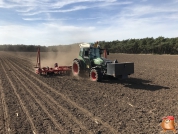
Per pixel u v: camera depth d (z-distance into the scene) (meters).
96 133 5.22
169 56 37.69
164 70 17.30
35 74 15.27
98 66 12.39
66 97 8.66
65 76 14.46
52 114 6.61
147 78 13.34
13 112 6.81
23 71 16.97
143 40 53.59
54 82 12.07
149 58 32.94
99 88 10.43
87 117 6.34
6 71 16.83
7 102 7.93
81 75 14.09
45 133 5.25
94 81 12.37
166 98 8.34
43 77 13.91
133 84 11.41
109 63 11.26
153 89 10.05
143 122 5.91
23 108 7.22
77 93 9.36
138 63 24.30
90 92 9.55
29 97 8.64
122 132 5.26
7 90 9.89
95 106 7.41
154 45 49.47
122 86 10.91
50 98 8.51
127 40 61.03
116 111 6.86
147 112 6.73
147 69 18.16
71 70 15.14
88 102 7.92
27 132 5.32
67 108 7.20
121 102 7.89
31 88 10.38
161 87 10.48
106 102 7.91
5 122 5.99
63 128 5.55
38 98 8.50
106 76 12.83
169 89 9.98
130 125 5.71
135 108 7.15
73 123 5.88
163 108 7.09
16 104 7.68
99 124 5.80
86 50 13.42
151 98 8.39
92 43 13.70
